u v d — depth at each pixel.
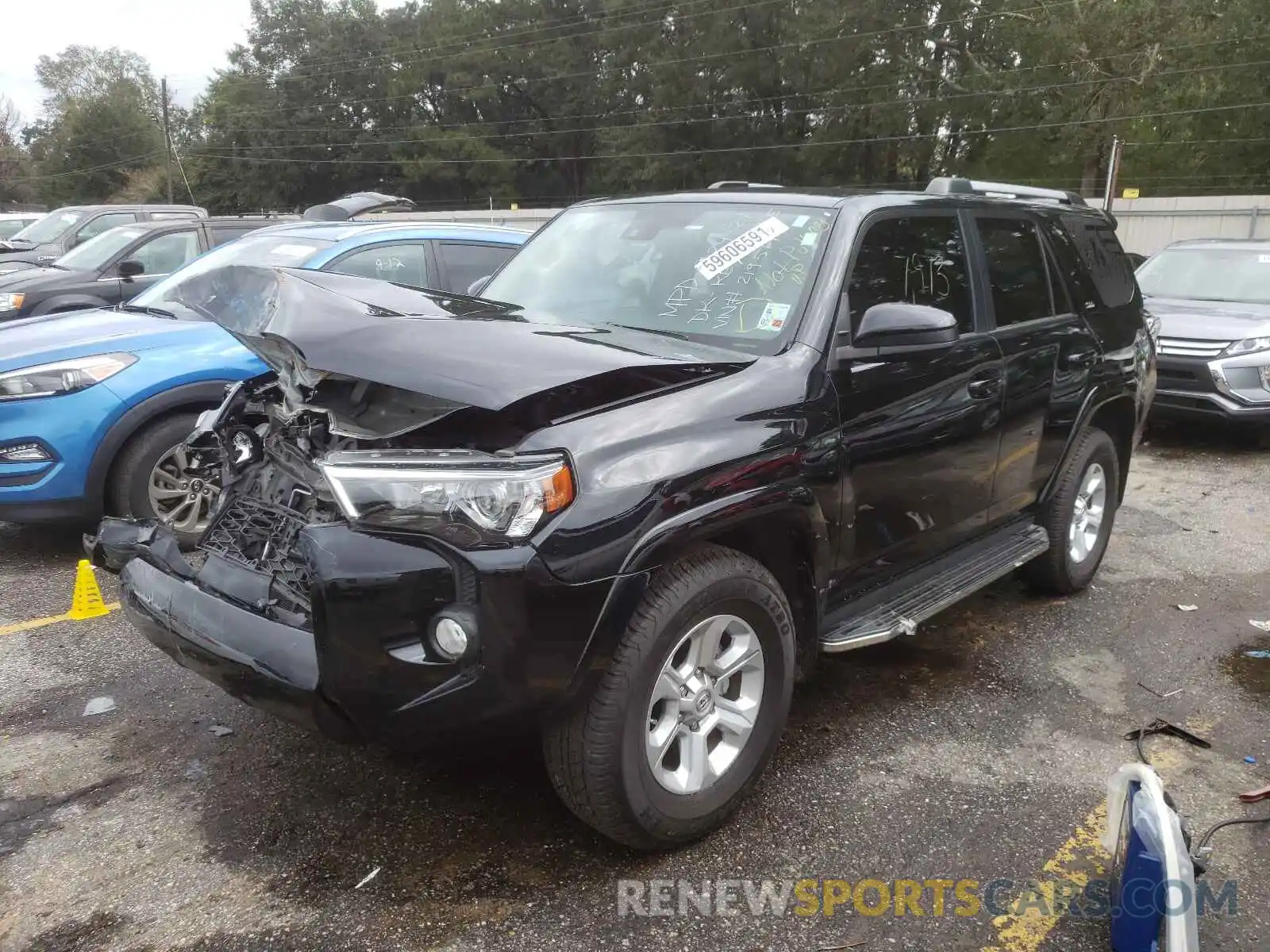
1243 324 8.44
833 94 44.81
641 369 2.63
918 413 3.48
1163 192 42.88
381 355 2.61
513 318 3.18
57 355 4.90
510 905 2.63
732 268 3.48
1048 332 4.34
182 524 5.24
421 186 68.00
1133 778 2.57
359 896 2.66
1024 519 4.64
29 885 2.69
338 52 68.44
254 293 2.96
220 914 2.58
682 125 51.03
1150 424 9.82
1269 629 4.73
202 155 72.19
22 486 4.84
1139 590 5.24
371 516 2.38
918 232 3.73
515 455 2.41
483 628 2.34
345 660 2.41
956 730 3.67
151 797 3.12
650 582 2.55
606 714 2.53
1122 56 35.62
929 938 2.56
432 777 3.25
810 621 3.20
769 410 2.90
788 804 3.15
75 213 15.60
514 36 62.16
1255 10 34.22
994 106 41.12
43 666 4.07
